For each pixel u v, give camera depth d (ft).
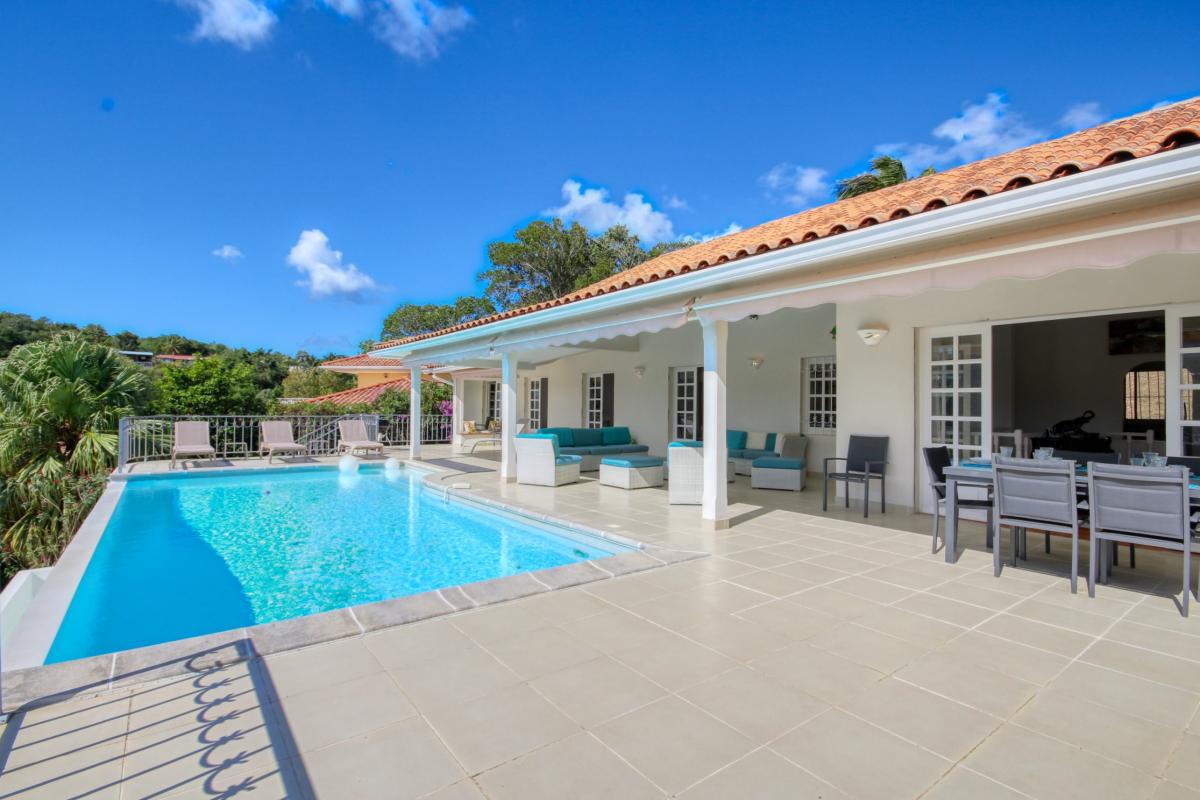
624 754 8.10
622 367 52.08
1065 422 33.40
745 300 20.45
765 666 10.83
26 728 8.55
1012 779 7.61
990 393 23.49
